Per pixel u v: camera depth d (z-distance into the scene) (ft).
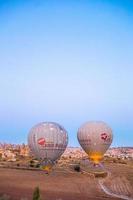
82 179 311.27
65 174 327.06
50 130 322.96
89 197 238.68
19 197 208.44
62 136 327.06
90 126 397.19
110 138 399.03
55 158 328.08
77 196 236.84
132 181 333.21
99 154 399.24
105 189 277.85
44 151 321.73
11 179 278.05
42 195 225.56
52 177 302.04
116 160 634.02
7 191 225.76
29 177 293.43
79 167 379.96
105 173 357.82
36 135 324.19
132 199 247.50
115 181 323.98
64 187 264.11
